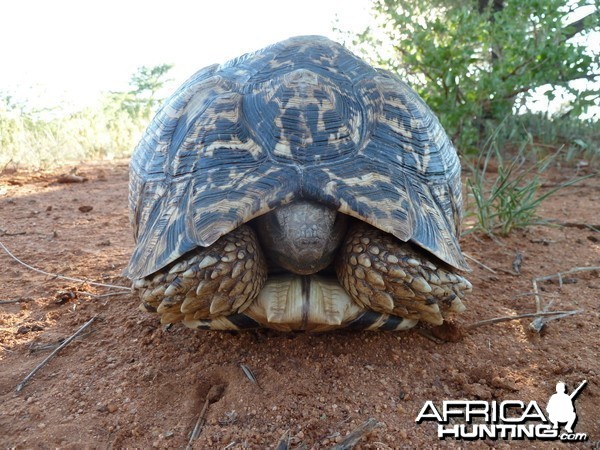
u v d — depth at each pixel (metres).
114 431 0.30
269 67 0.38
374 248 0.32
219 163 0.32
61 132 1.27
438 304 0.34
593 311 0.43
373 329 0.35
